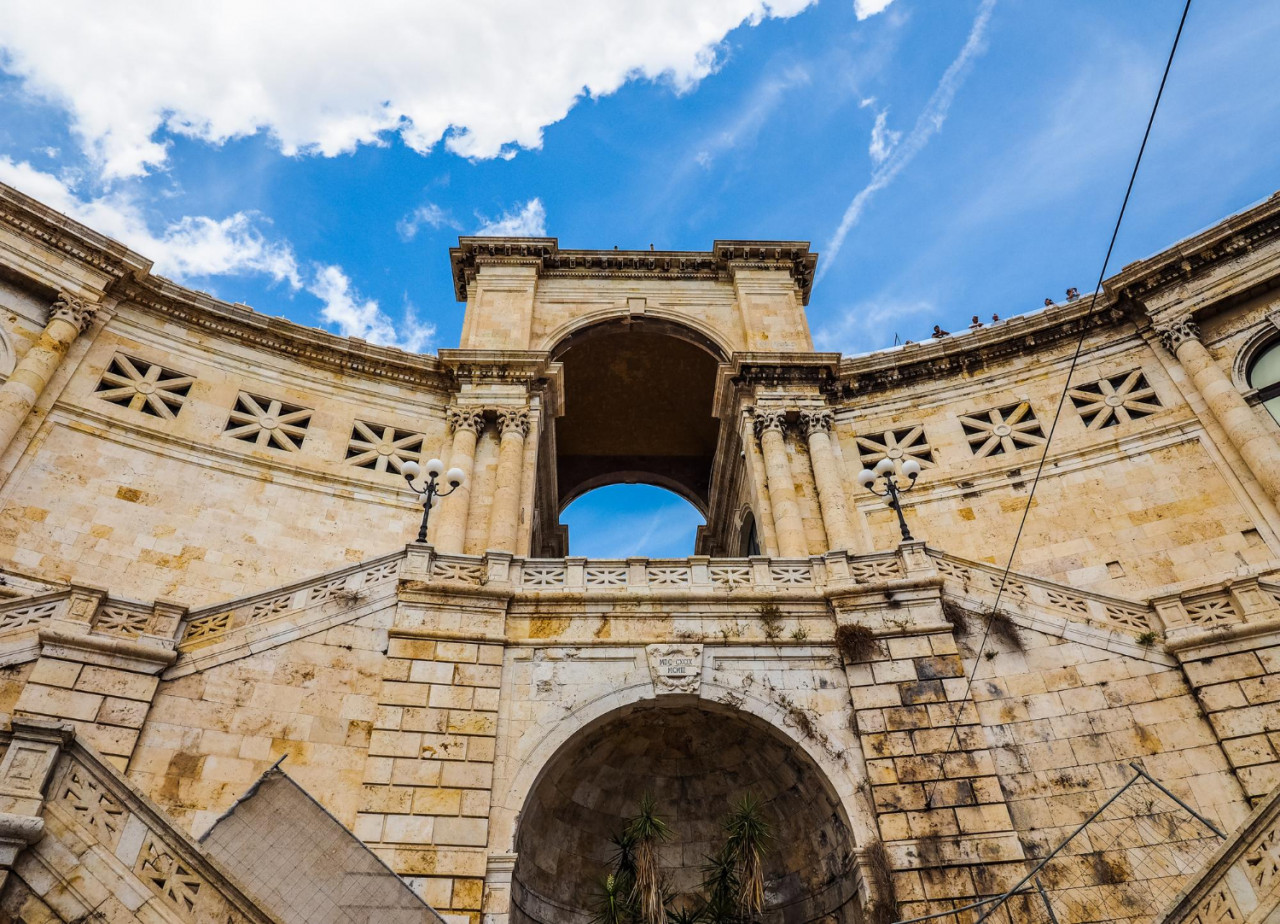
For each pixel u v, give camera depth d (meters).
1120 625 13.04
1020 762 11.94
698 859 13.73
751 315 27.94
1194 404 21.36
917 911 10.52
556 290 28.86
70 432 19.30
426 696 12.09
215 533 19.73
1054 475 22.05
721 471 29.14
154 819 7.72
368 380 24.62
